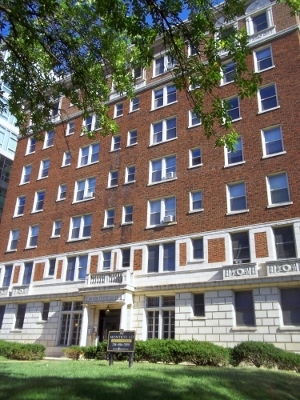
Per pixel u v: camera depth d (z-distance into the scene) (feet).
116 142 104.47
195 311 73.56
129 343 48.39
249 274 68.54
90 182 104.58
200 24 33.30
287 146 75.05
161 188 88.79
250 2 93.50
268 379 40.24
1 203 152.97
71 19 42.70
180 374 38.11
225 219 76.43
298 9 36.60
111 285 81.00
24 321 96.32
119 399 26.76
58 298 92.27
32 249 106.01
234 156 81.56
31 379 32.71
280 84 81.00
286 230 69.56
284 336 62.23
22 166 123.34
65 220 103.24
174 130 94.43
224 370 45.68
